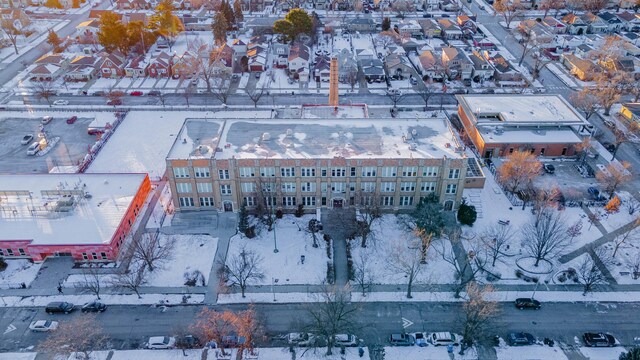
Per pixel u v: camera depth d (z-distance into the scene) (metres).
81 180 115.94
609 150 138.38
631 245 104.75
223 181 108.44
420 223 101.62
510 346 83.94
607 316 89.69
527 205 115.75
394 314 89.56
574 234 105.06
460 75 178.38
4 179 116.31
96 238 98.81
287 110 139.38
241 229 107.06
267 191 108.88
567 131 137.12
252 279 96.06
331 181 109.00
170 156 107.75
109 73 179.12
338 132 116.94
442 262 100.00
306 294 93.19
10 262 99.81
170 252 101.38
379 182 109.19
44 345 80.44
